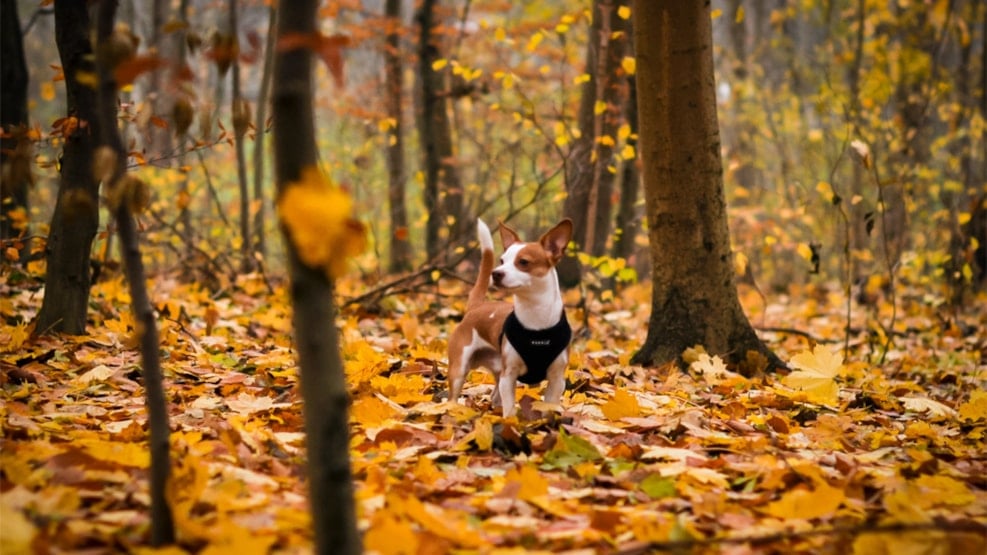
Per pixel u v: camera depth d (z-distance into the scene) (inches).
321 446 116.9
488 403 273.1
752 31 1412.4
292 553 128.6
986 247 721.0
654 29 336.5
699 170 340.5
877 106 731.4
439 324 446.6
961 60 935.0
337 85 110.4
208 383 272.1
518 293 241.4
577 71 748.6
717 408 274.8
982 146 829.2
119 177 134.2
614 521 152.5
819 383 267.3
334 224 103.8
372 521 142.3
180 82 115.4
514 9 1004.6
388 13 757.9
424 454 197.2
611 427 226.1
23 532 128.0
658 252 349.4
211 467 168.2
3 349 288.2
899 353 430.0
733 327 346.3
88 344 309.9
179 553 124.8
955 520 153.6
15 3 449.7
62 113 433.1
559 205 642.8
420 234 944.3
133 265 135.0
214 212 899.4
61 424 210.5
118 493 154.8
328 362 117.6
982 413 253.8
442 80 691.4
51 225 315.9
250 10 1169.4
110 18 136.4
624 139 488.4
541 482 166.1
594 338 428.1
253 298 500.1
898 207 665.6
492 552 135.9
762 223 650.2
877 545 141.3
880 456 215.0
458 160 706.2
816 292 714.8
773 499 174.6
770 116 970.1
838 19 1035.3
